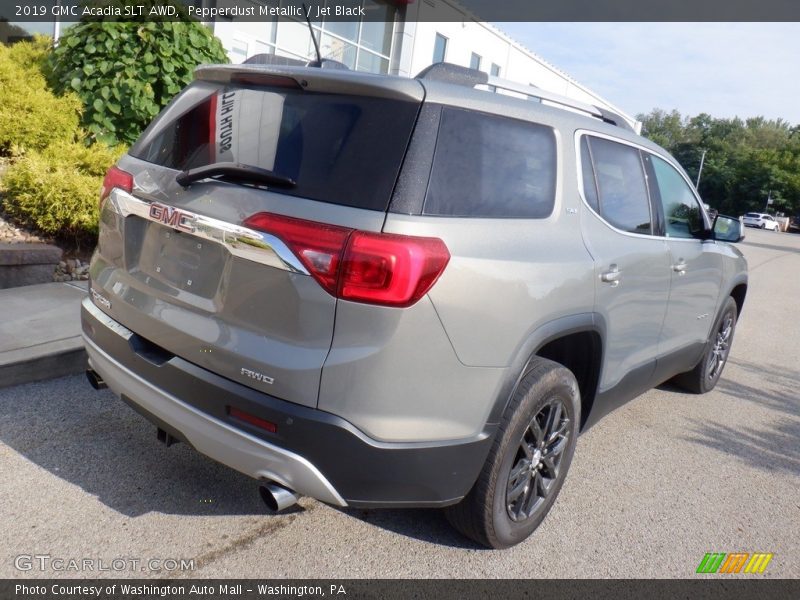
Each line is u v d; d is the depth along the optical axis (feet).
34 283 16.75
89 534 8.70
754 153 291.38
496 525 9.01
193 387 7.88
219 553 8.70
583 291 9.45
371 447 7.36
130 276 8.95
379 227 7.10
